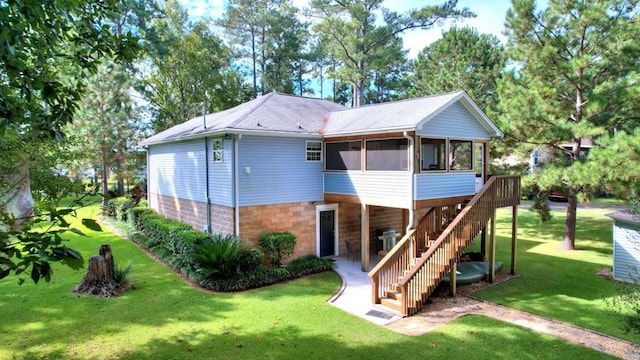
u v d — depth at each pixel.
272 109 15.14
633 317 6.29
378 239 16.33
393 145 12.09
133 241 16.48
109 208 22.25
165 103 31.75
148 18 27.08
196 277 11.10
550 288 11.27
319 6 27.70
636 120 14.34
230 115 15.87
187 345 7.27
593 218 23.77
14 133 4.58
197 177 15.07
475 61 26.22
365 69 28.73
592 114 14.31
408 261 11.26
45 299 9.58
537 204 16.39
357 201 13.29
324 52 32.19
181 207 16.66
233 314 8.88
